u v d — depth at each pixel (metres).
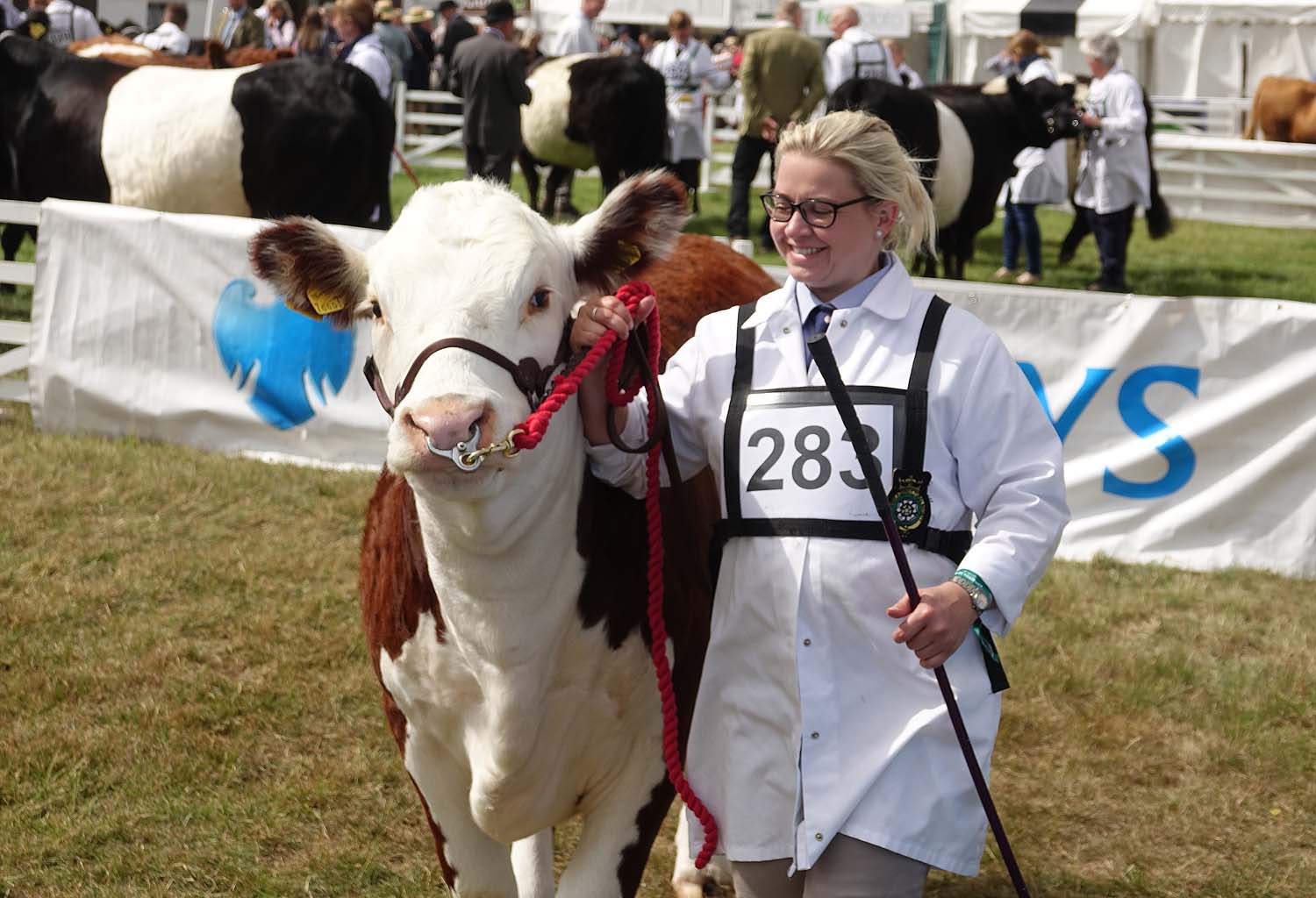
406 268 2.42
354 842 3.80
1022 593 2.36
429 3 24.45
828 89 12.44
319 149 8.48
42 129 9.00
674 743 2.71
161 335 6.75
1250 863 3.82
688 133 14.24
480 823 2.80
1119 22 21.48
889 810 2.34
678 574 2.93
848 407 2.34
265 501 6.03
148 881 3.60
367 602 2.96
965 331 2.48
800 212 2.46
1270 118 18.78
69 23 16.67
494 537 2.47
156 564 5.32
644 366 2.65
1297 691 4.77
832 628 2.41
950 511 2.44
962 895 3.67
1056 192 11.38
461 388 2.28
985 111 11.13
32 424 6.95
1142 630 5.25
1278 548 5.87
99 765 4.10
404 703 2.83
